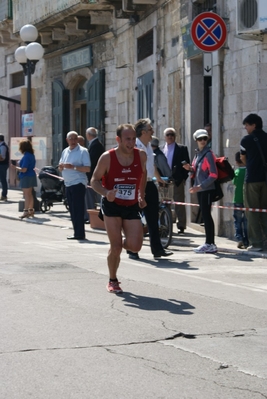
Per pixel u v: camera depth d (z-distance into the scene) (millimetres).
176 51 24031
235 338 9406
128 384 7590
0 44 42250
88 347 8875
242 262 15844
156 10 25641
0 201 33281
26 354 8562
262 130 17141
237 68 19781
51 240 19562
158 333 9547
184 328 9828
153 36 26062
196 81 23000
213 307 11141
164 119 25391
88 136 23547
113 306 11055
